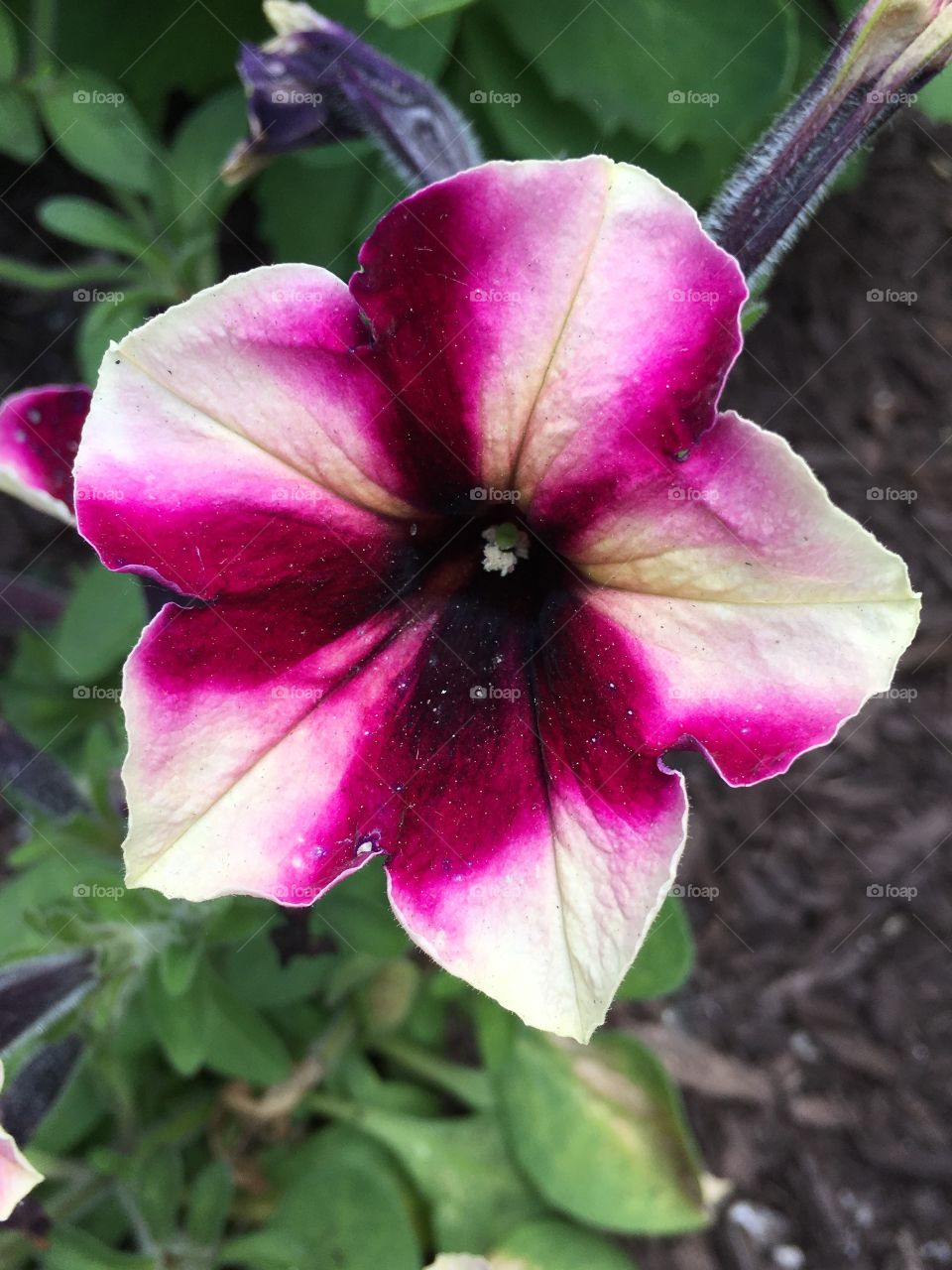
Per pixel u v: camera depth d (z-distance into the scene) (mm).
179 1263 186
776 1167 243
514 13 221
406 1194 222
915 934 256
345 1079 225
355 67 149
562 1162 216
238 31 251
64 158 291
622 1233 237
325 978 208
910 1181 241
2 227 291
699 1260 236
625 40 216
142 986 190
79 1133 206
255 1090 215
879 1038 250
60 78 215
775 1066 250
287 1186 211
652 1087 218
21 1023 157
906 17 127
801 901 259
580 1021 120
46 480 172
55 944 165
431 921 122
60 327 291
